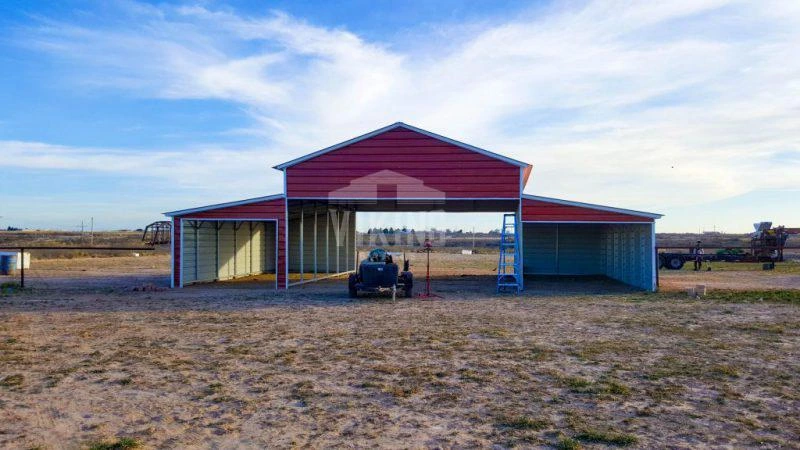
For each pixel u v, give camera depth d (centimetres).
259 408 627
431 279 2444
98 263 3769
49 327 1159
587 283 2297
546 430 553
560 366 812
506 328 1138
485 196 1938
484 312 1380
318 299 1680
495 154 1928
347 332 1095
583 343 978
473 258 4388
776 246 3216
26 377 757
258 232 2903
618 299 1652
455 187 1948
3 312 1389
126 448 507
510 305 1523
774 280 2323
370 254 1795
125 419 591
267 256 3008
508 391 689
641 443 518
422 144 1961
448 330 1114
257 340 1013
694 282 2231
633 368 800
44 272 2914
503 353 898
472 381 734
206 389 702
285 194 1998
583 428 556
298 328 1143
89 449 505
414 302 1602
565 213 1911
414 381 734
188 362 844
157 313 1370
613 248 2511
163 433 549
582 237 2744
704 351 912
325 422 580
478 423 575
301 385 717
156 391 693
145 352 913
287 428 563
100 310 1424
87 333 1087
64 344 980
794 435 539
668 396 665
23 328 1147
